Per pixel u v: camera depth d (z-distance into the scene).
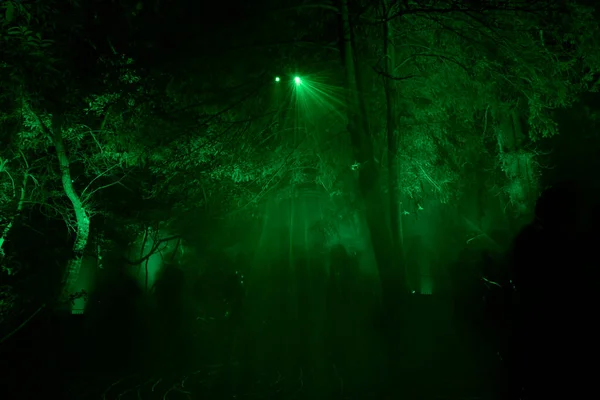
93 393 7.71
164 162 12.50
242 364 9.05
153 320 12.47
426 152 11.00
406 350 6.94
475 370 6.90
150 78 11.45
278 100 10.88
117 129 12.38
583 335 2.41
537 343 2.57
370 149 7.40
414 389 6.63
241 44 9.98
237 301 12.52
